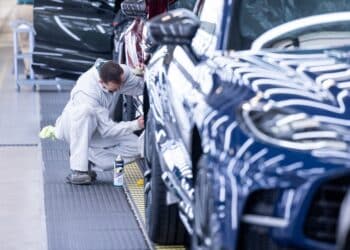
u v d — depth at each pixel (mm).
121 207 9578
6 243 8461
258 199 5051
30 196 10203
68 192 10188
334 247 4773
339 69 5824
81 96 10414
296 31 6801
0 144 12992
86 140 10383
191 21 6594
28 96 17375
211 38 6898
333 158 4902
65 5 15867
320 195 4863
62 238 8438
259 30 6766
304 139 5066
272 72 5801
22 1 18656
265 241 5133
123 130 10375
